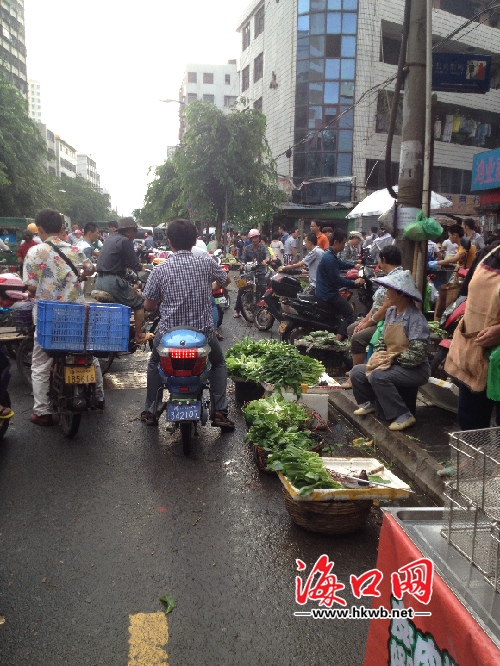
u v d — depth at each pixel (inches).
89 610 111.3
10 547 133.1
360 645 103.3
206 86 3048.7
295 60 1109.7
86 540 136.7
